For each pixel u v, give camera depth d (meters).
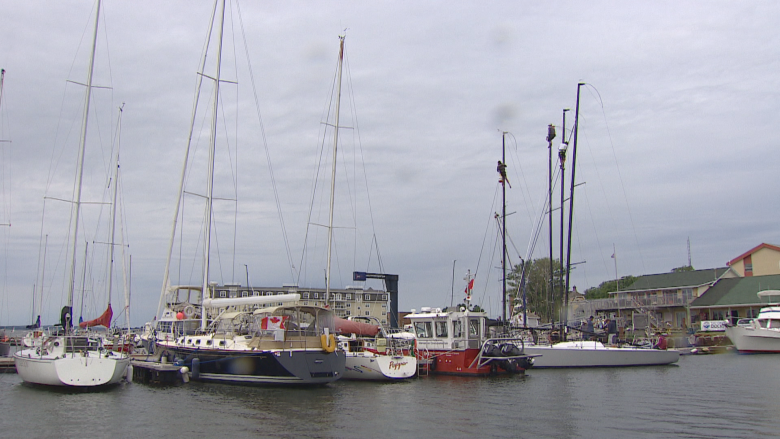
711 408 19.53
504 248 39.19
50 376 22.56
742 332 44.94
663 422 17.09
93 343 25.62
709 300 58.12
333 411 18.84
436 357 30.41
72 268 26.95
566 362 33.84
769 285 56.34
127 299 42.22
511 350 30.84
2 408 19.17
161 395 21.81
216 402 20.34
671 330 53.59
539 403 20.75
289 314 24.31
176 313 30.42
